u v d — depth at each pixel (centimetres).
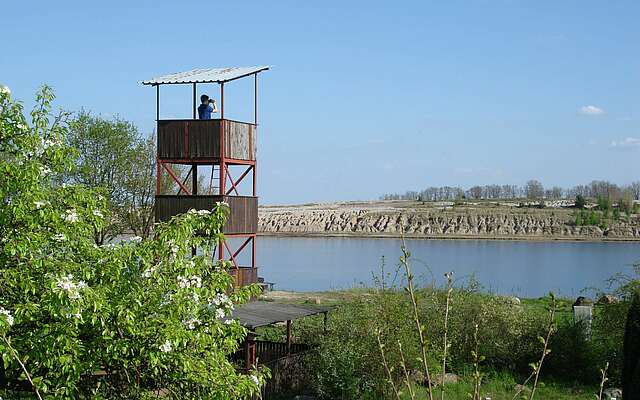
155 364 1016
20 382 1205
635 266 2272
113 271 1066
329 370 1867
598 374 2080
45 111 1174
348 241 11975
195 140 2631
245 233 2670
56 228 1096
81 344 983
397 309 1859
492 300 2259
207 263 1166
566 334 2147
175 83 2594
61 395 959
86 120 4409
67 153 1227
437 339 2028
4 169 1055
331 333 1998
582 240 11719
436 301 2103
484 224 13525
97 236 3941
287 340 2133
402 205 17212
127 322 988
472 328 2162
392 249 9844
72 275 1018
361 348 1853
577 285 5253
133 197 4525
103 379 1098
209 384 1058
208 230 1193
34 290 985
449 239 12231
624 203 13812
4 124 1141
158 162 2666
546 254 8588
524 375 2133
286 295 4088
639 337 1368
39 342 954
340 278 5975
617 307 2050
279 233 14088
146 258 1102
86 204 1213
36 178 1073
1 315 897
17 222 1069
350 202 19075
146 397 1077
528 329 2198
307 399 1873
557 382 2083
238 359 2130
